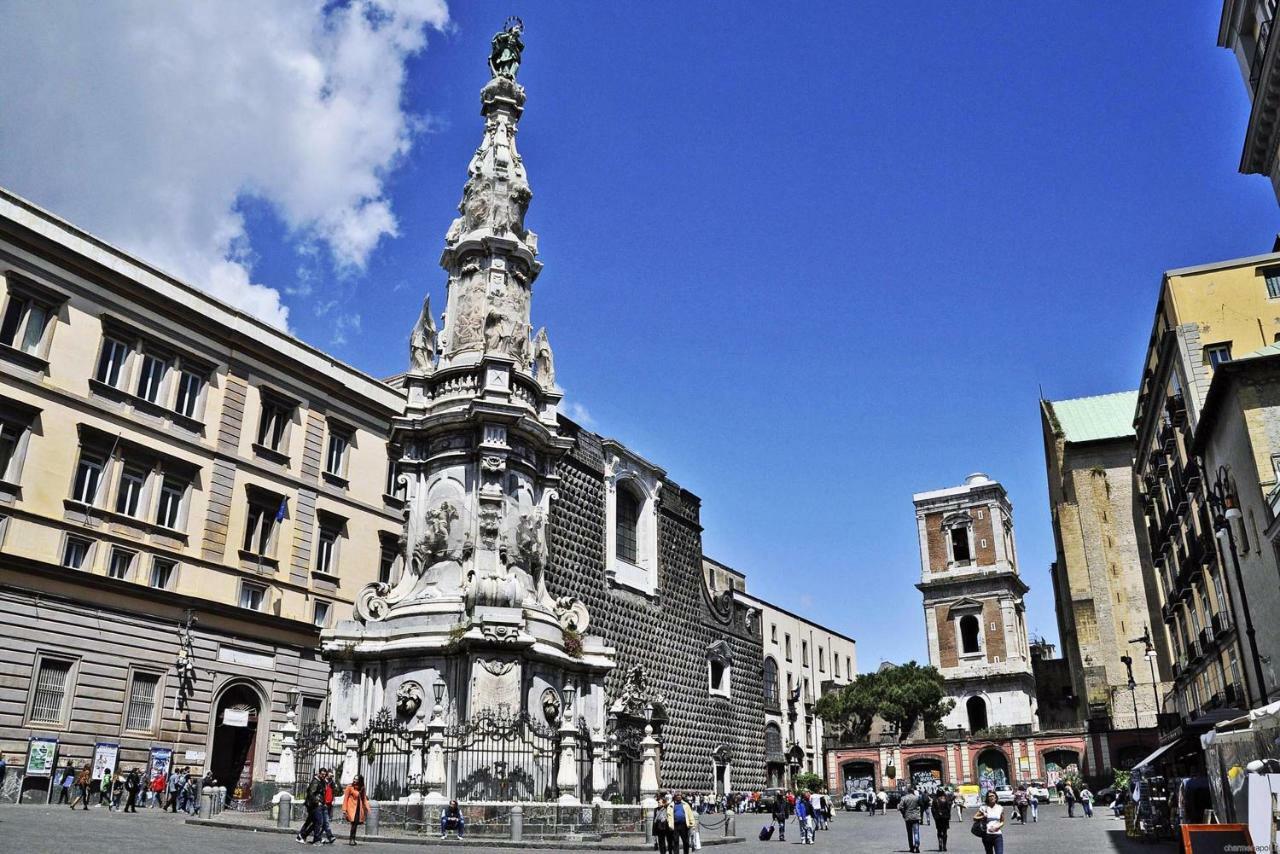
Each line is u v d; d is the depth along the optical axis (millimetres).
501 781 27062
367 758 28438
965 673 92938
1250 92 42000
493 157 38500
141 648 40750
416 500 33625
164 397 44594
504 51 41500
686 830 24344
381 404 56594
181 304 45312
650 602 57250
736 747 63438
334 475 52688
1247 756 19641
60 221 40812
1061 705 95312
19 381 38312
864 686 89000
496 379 33750
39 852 16922
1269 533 32594
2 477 37375
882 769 86188
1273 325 44031
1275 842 16219
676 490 63281
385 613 31734
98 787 37688
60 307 40500
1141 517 72875
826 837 38781
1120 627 72000
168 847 19609
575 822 26922
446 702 29172
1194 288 45719
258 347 49250
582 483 53031
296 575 49250
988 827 24125
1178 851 27328
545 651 30656
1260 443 33594
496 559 31625
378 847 22719
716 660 63906
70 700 37688
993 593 94125
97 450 41062
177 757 41156
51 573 37656
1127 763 70250
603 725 33125
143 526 42000
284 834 25125
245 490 47344
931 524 99875
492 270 36375
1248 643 38031
